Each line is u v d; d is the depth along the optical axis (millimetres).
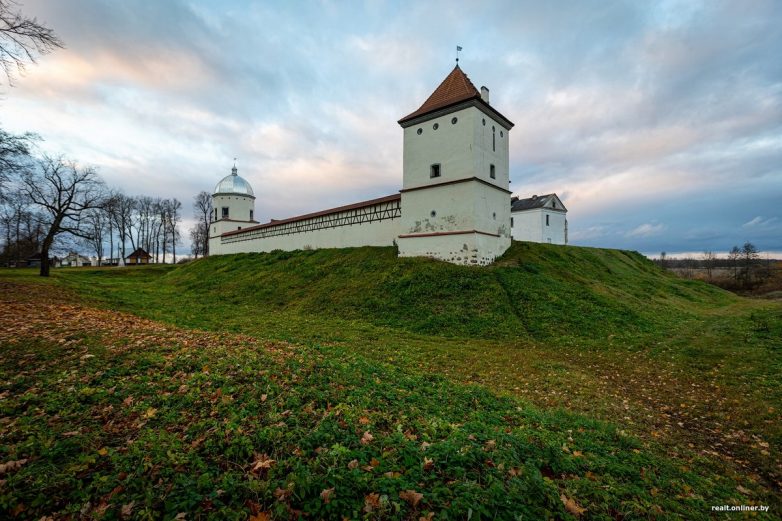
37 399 5543
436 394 7801
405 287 20391
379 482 3965
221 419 5180
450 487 4043
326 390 6699
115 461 4047
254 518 3416
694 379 10406
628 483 4859
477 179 22859
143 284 33438
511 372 10656
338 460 4312
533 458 5031
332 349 11461
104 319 12398
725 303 27922
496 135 25531
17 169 17406
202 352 8406
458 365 11156
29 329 9320
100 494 3607
